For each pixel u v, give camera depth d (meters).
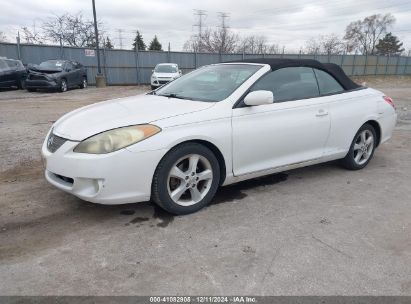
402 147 6.65
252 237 3.24
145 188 3.36
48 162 3.45
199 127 3.54
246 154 3.91
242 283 2.59
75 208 3.78
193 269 2.75
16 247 3.03
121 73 25.81
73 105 12.80
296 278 2.66
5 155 5.70
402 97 17.70
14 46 21.19
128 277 2.65
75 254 2.93
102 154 3.17
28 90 18.06
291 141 4.26
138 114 3.51
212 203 3.95
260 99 3.71
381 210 3.85
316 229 3.40
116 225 3.43
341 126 4.76
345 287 2.57
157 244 3.10
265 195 4.20
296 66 4.49
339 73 5.00
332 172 5.09
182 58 28.30
